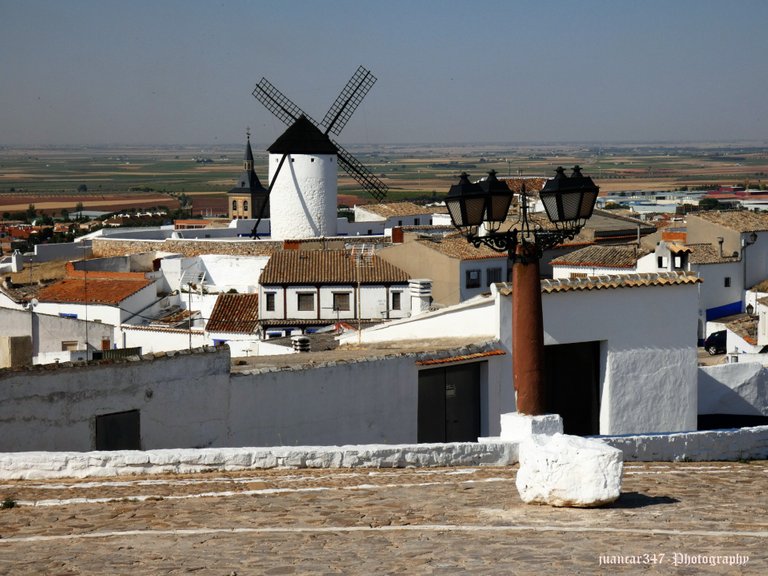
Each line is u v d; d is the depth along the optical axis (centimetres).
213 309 7619
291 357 2756
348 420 2420
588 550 1227
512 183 8956
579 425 2692
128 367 2134
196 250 9894
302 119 10356
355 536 1349
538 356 2012
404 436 2512
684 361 2759
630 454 2091
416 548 1271
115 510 1536
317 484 1723
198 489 1684
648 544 1255
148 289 7769
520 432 2005
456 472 1847
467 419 2627
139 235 11350
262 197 19262
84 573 1201
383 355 2541
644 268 7650
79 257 10556
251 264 9175
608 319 2655
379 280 7662
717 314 8131
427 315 2988
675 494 1644
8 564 1245
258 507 1543
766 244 8356
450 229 10956
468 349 2589
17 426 2003
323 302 7638
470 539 1306
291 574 1175
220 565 1216
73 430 2070
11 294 7919
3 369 1995
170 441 2194
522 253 1972
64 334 5806
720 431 2208
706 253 8188
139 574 1190
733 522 1390
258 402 2298
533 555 1213
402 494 1634
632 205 19000
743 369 2994
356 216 12719
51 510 1545
